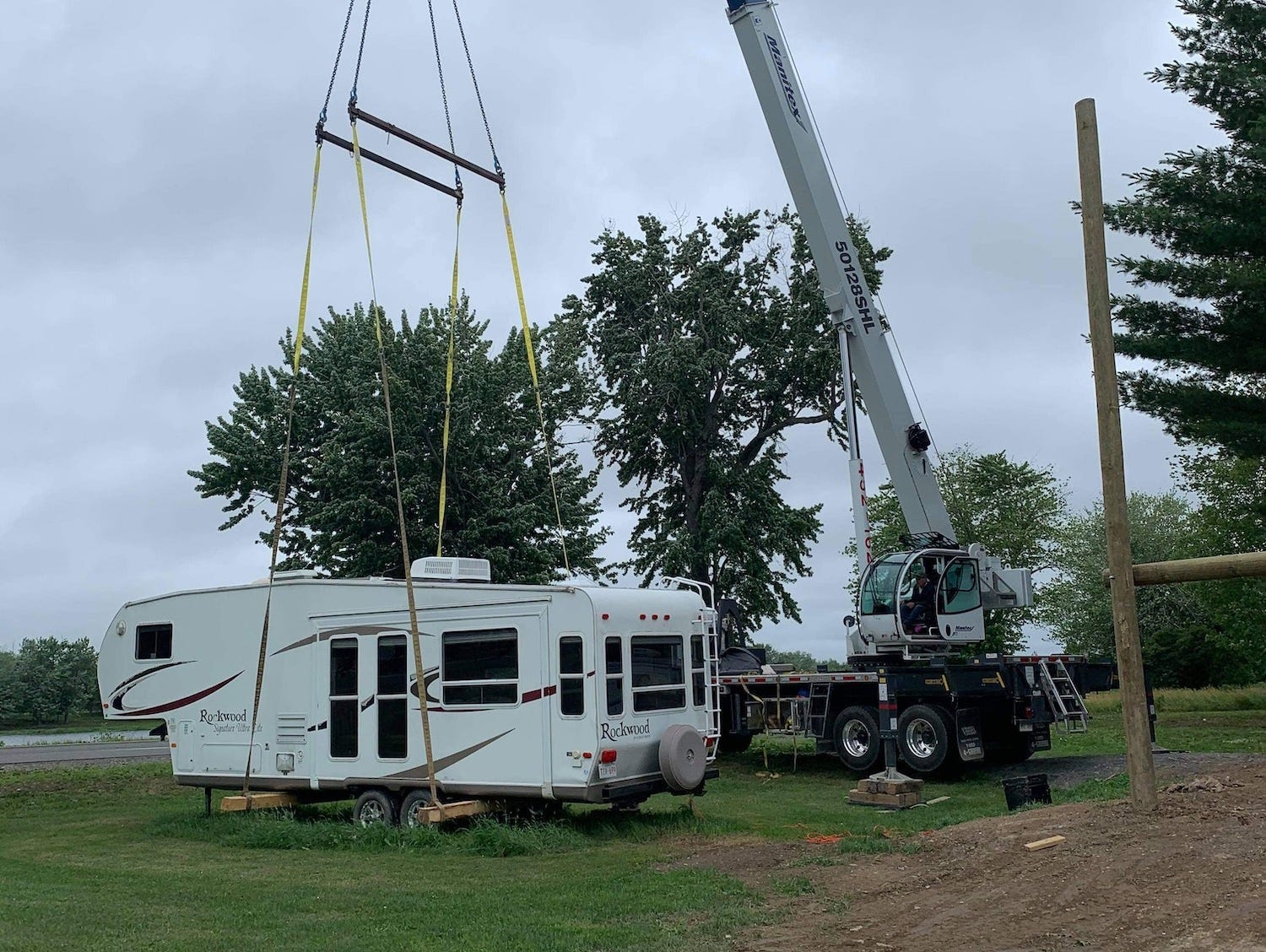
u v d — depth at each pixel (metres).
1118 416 9.17
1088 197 9.29
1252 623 33.56
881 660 18.14
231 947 7.01
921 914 7.29
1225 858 7.44
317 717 13.43
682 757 12.21
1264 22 18.66
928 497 18.44
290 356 26.98
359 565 23.78
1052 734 22.19
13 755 28.08
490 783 12.14
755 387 31.67
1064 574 44.53
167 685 14.84
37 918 7.98
